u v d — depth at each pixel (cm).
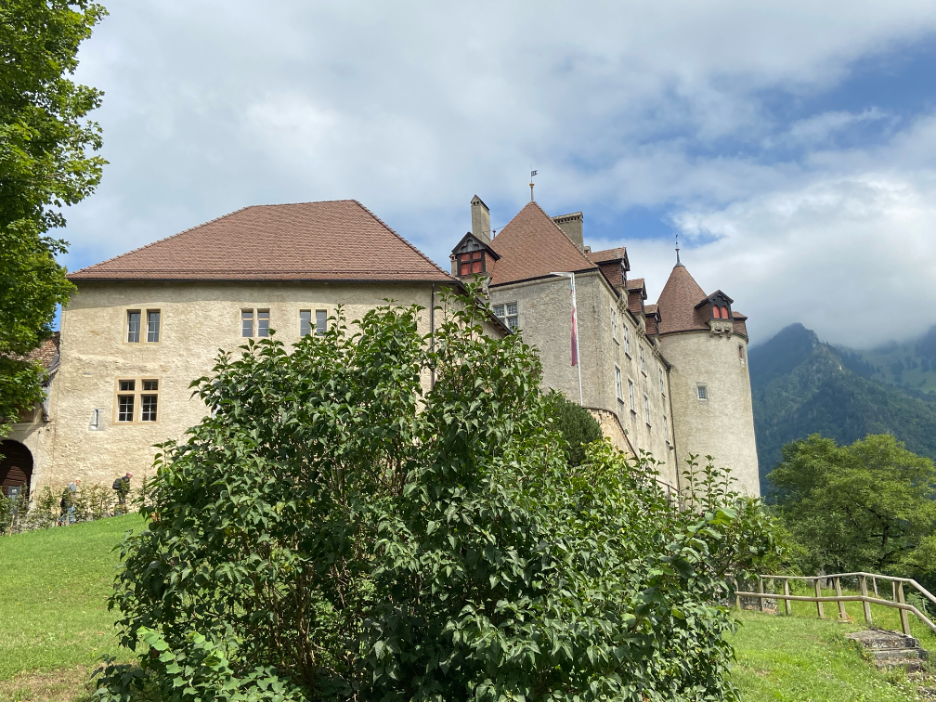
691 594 619
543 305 3412
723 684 674
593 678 526
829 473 4606
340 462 600
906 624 1392
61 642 986
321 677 582
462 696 563
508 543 558
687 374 4922
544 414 641
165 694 504
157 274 2600
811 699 1033
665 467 4466
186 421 2520
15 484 2509
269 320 2595
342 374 605
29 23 1741
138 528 1880
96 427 2511
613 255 3831
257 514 526
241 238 2817
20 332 1895
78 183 1945
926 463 4638
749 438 4856
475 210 3822
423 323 2552
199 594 570
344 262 2684
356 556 594
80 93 2025
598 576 589
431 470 556
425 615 568
